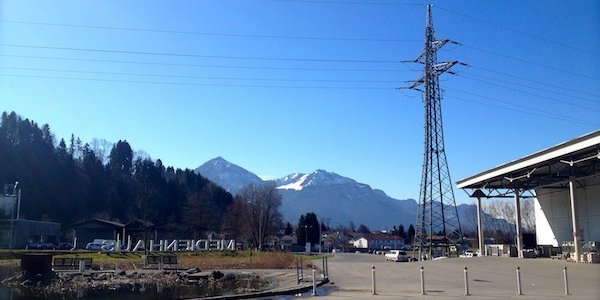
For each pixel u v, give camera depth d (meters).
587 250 41.59
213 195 172.12
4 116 120.75
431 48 58.88
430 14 59.25
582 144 33.94
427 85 59.34
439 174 60.38
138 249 71.81
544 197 54.72
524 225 117.75
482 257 48.88
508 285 24.53
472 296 19.45
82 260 41.06
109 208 140.62
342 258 84.06
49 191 124.06
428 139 60.38
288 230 185.75
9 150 117.31
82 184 135.88
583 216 46.69
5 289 27.20
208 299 19.77
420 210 60.88
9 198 87.69
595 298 18.59
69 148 152.25
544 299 18.34
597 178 44.56
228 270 42.47
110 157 164.25
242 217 119.38
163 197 152.75
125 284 30.67
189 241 81.94
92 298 23.55
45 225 101.06
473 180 55.06
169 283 31.44
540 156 39.66
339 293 21.27
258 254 64.38
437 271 35.28
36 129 128.75
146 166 169.00
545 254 47.22
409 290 22.25
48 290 27.03
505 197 57.53
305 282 26.80
